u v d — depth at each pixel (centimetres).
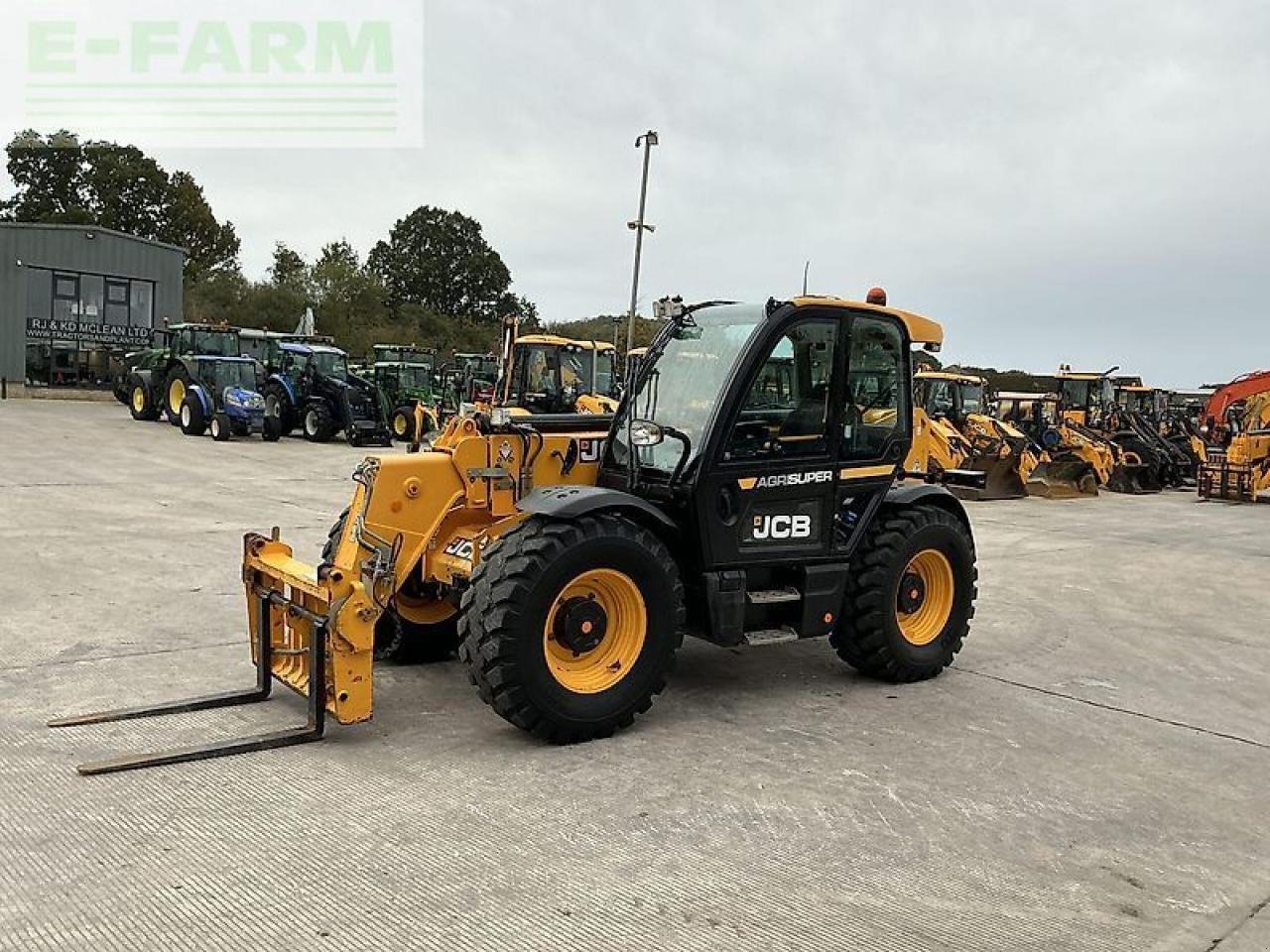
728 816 374
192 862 321
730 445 484
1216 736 493
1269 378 1834
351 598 428
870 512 546
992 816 385
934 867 340
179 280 3362
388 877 316
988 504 1677
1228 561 1090
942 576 580
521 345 1669
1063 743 474
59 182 5669
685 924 295
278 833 344
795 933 293
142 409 2341
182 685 499
